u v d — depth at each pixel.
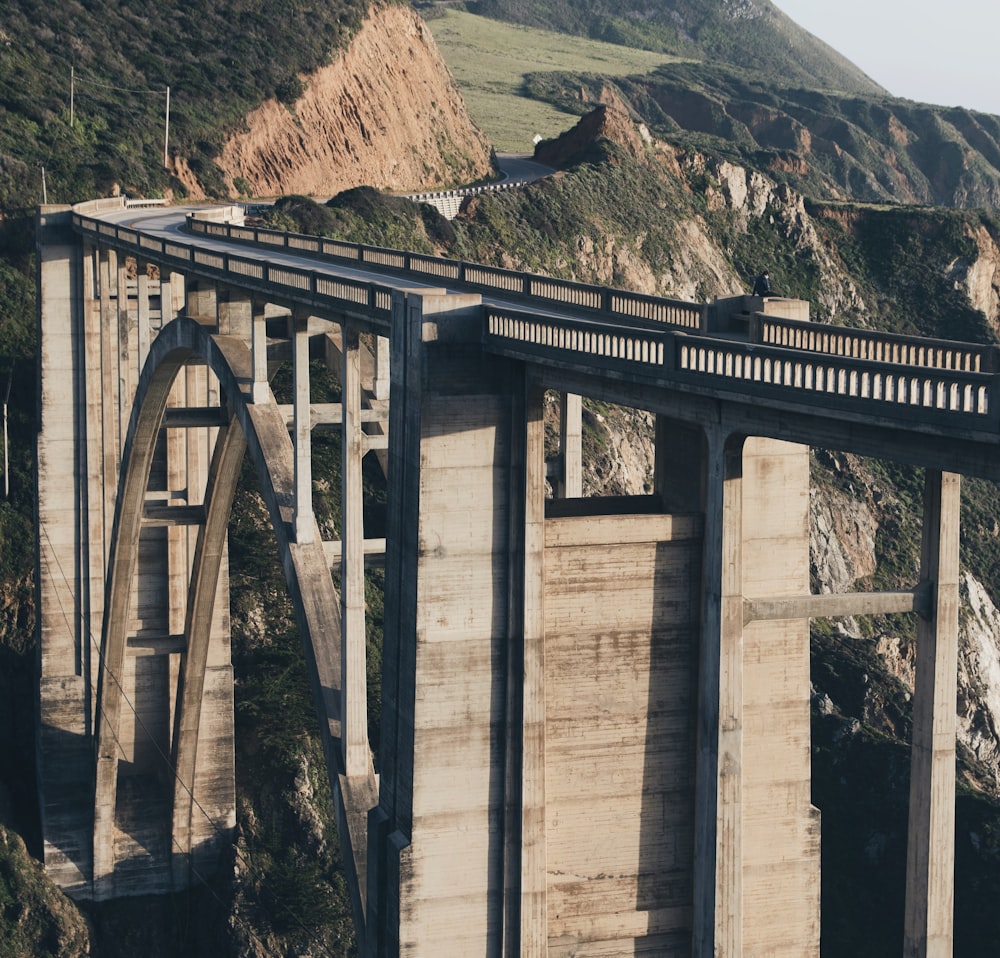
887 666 97.75
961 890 67.56
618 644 28.19
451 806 28.98
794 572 27.52
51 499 70.62
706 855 25.92
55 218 69.56
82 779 69.69
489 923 29.28
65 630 71.00
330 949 66.81
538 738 28.20
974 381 19.61
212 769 68.25
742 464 24.86
